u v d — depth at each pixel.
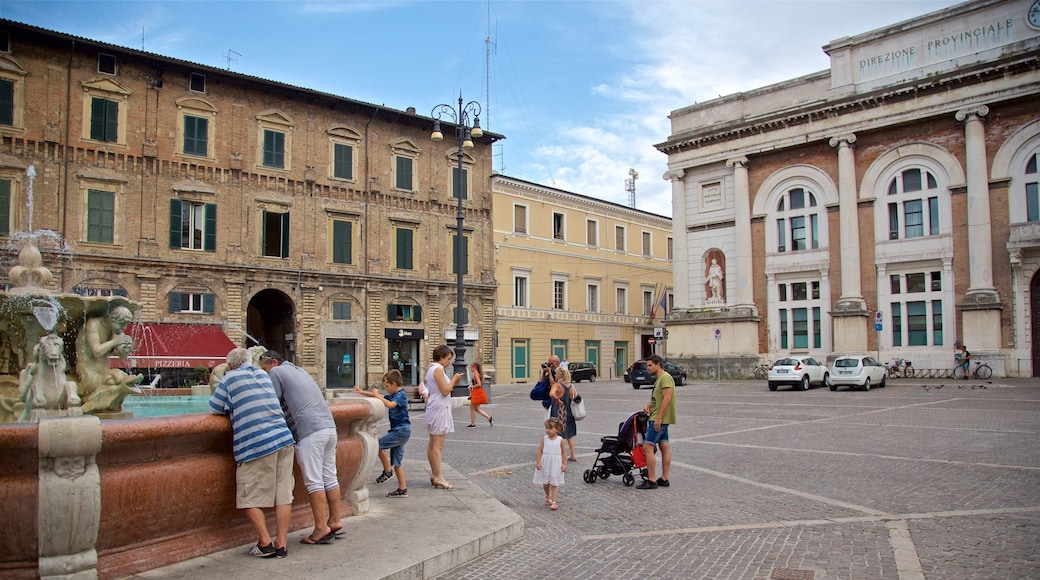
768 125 45.41
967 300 37.91
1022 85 36.69
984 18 38.09
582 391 40.19
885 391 32.53
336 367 40.94
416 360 44.44
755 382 42.72
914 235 40.62
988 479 11.67
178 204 36.28
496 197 52.88
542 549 8.24
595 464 12.37
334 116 41.81
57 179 33.12
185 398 16.77
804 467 13.23
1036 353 36.44
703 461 14.16
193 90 37.09
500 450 16.08
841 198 42.56
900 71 40.84
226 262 37.34
